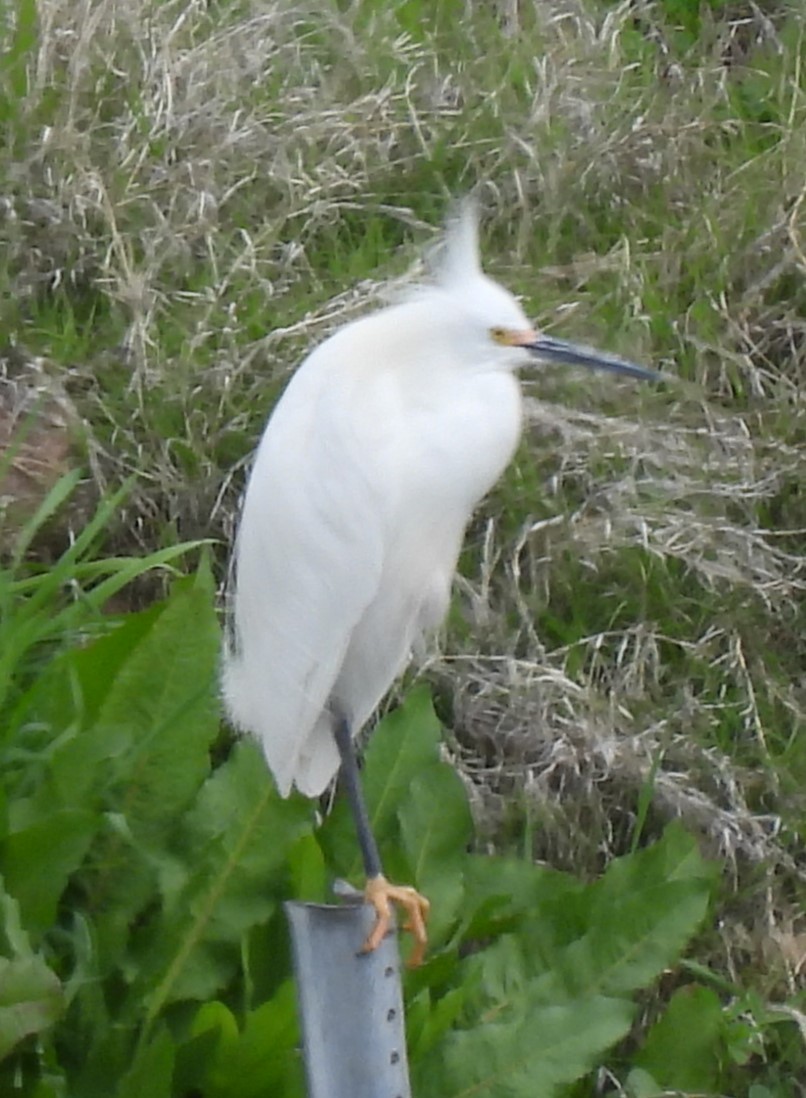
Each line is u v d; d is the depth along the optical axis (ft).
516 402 18.92
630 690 25.21
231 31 32.37
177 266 28.32
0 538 24.22
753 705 25.32
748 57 36.94
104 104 30.58
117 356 27.07
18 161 29.07
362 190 30.73
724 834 24.07
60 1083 17.97
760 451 28.12
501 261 30.07
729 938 23.90
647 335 28.89
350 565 17.80
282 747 18.28
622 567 26.16
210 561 24.38
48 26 30.53
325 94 31.83
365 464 17.74
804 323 29.32
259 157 30.45
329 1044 14.96
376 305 26.76
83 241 28.25
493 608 25.73
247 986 19.48
